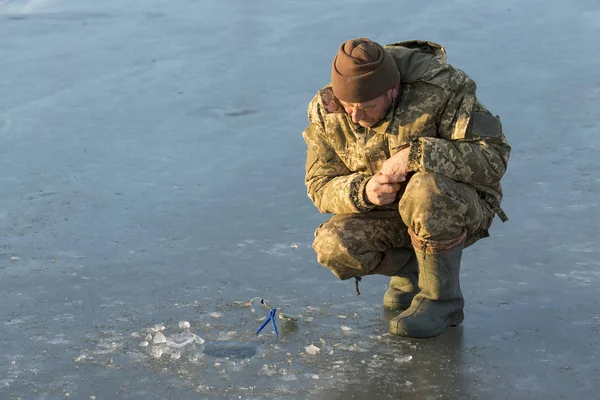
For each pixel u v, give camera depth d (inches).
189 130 430.6
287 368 229.9
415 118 235.8
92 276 287.6
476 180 234.5
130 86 496.4
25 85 501.7
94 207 345.1
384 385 221.1
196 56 544.1
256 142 414.3
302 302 267.1
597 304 259.3
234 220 331.3
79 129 434.9
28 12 656.4
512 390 218.1
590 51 518.3
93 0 687.1
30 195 357.4
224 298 270.8
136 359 236.2
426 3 624.1
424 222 233.8
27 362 236.1
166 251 305.4
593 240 300.5
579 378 222.7
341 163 251.8
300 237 315.3
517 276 278.1
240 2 659.4
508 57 513.3
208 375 227.3
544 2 618.2
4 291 277.9
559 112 429.7
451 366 229.5
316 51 541.6
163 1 674.8
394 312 259.6
